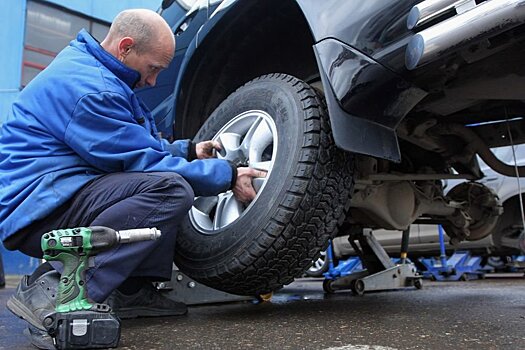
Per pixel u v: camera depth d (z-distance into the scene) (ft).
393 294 8.48
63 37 34.42
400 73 4.41
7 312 6.31
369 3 4.46
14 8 31.73
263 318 5.21
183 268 5.48
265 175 4.94
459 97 5.09
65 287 3.42
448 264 13.47
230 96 6.02
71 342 3.32
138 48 4.42
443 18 4.00
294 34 6.13
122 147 3.92
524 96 5.08
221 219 5.27
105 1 36.24
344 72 4.46
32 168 3.87
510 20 3.66
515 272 16.34
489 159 7.06
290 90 5.20
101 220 3.77
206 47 6.37
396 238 15.17
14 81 31.14
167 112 7.16
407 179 6.41
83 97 3.81
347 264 14.07
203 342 3.85
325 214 4.77
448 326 4.53
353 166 5.02
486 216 8.72
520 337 3.96
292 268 4.96
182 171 4.15
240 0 5.68
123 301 5.16
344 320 4.98
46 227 3.91
